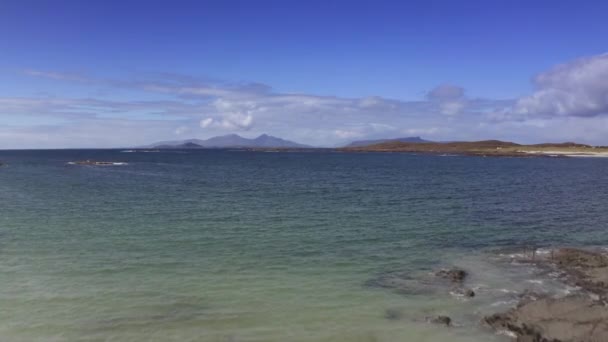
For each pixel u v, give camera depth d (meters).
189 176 82.44
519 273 21.14
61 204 42.47
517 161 144.50
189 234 28.81
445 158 175.00
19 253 23.67
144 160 161.38
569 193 53.94
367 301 17.47
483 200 47.12
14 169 101.38
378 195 51.44
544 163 130.88
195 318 15.73
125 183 66.31
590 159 156.88
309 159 174.50
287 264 22.30
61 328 14.79
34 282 19.05
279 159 175.75
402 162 143.25
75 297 17.44
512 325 14.88
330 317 15.95
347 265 22.28
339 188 59.72
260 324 15.33
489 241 27.80
